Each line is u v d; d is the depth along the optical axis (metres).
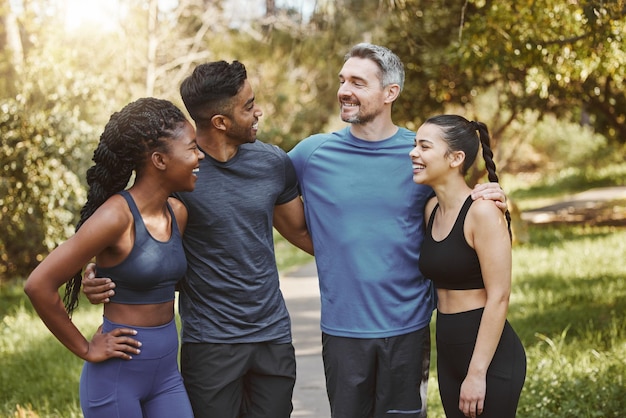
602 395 5.55
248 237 3.80
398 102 16.72
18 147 11.47
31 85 12.14
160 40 19.38
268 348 3.88
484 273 3.64
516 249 14.82
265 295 3.85
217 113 3.70
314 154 4.11
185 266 3.56
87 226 3.29
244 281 3.80
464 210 3.71
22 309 10.20
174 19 20.22
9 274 13.41
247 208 3.79
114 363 3.41
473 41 8.98
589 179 30.36
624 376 5.92
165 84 19.89
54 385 6.83
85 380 3.47
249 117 3.74
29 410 5.96
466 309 3.73
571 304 9.36
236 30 22.62
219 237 3.76
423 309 4.09
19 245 12.89
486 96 22.34
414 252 4.04
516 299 9.76
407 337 4.05
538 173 35.59
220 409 3.80
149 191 3.43
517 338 3.80
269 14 18.31
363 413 4.14
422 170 3.77
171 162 3.40
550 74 10.23
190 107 3.73
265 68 22.36
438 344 3.87
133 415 3.43
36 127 11.60
